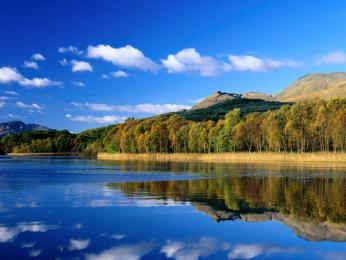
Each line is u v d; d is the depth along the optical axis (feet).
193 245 75.51
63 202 126.31
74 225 91.09
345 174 248.73
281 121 479.41
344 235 84.12
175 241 78.07
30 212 107.55
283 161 462.60
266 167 338.13
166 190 161.48
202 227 90.48
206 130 594.65
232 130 524.93
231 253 70.74
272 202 127.85
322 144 469.98
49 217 100.53
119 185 182.91
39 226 89.81
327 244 77.30
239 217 102.17
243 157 509.35
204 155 565.53
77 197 138.62
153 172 279.28
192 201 129.59
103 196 141.69
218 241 78.48
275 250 72.84
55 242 76.23
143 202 127.03
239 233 84.94
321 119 451.53
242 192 155.12
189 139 612.70
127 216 102.68
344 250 73.20
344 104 449.48
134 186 178.19
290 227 90.99
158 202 127.03
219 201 129.90
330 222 96.58
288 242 78.33
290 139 476.95
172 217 101.50
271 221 97.40
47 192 153.58
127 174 260.83
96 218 99.50
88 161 539.29
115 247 73.46
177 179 218.18
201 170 301.84
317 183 191.93
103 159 652.48
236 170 297.94
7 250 70.64
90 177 232.94
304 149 514.27
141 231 85.92
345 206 120.16
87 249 72.02
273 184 187.83
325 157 430.20
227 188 169.78
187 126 639.35
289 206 119.85
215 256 68.95
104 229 87.35
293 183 192.44
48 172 283.38
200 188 170.30
